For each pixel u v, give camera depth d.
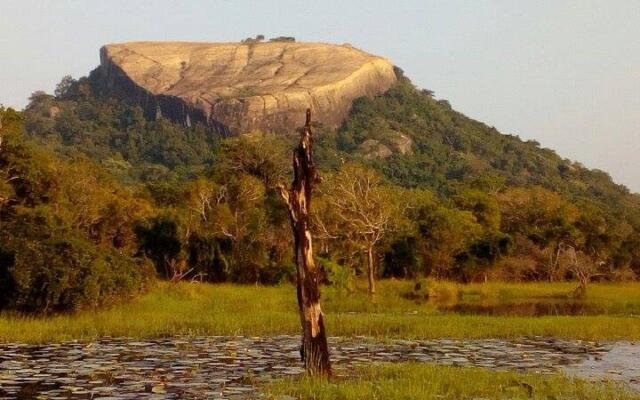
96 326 29.72
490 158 176.12
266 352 24.61
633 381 20.09
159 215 60.56
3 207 47.72
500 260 65.69
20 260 31.77
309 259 20.42
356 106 185.62
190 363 22.38
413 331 30.03
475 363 22.94
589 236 70.38
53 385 19.09
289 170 74.94
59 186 51.19
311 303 20.27
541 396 17.72
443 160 164.25
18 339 26.97
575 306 45.25
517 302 48.47
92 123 182.25
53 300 32.06
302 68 197.00
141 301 37.88
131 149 165.62
